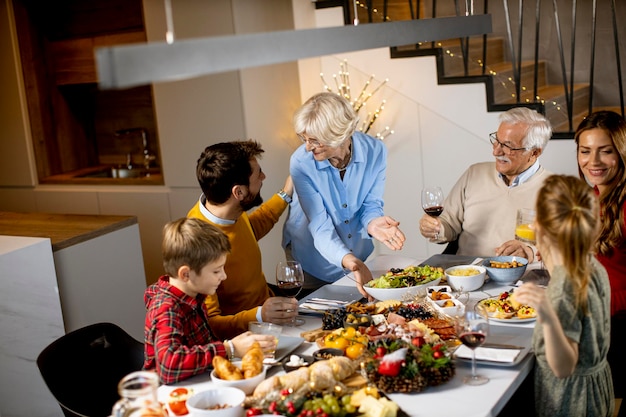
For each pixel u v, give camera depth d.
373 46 2.43
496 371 2.21
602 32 5.23
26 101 5.69
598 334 2.22
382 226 3.31
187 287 2.42
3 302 3.43
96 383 2.63
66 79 5.84
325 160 3.35
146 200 5.27
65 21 5.75
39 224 4.17
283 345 2.47
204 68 1.79
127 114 6.07
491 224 3.54
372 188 3.54
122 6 5.53
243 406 2.05
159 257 5.32
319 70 5.29
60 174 5.93
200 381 2.31
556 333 2.08
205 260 2.37
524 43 5.49
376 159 3.49
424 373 2.13
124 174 5.99
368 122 5.15
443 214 3.67
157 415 1.87
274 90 4.97
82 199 5.56
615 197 2.79
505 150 3.38
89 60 5.70
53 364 2.52
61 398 2.50
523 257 3.17
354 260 3.14
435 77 4.83
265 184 4.93
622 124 2.85
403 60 4.92
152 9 4.87
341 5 5.08
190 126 4.95
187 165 5.03
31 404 3.61
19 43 5.64
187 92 4.90
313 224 3.39
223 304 2.99
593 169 2.88
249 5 4.68
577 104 5.12
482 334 2.09
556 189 2.11
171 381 2.29
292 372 2.15
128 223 4.20
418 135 4.99
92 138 6.23
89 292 3.96
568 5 5.32
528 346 2.37
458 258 3.36
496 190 3.53
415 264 3.34
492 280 3.03
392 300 2.77
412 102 4.96
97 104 6.17
